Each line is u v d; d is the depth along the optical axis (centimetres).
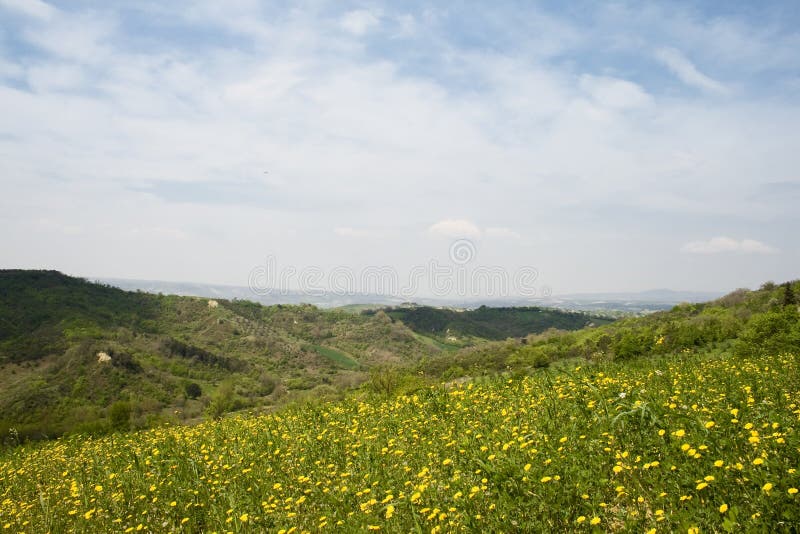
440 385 1345
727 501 407
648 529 414
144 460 973
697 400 735
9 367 8094
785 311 2634
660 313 8150
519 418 810
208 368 10575
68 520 796
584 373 1118
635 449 550
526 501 475
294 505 639
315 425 1081
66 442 1695
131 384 8206
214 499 729
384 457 779
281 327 15400
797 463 422
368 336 14362
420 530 477
